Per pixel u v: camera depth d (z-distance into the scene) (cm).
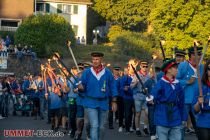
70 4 7725
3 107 2736
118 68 2152
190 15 5888
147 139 1703
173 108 1065
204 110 1009
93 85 1277
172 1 5888
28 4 7319
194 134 1736
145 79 1761
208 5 5909
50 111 1914
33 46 5841
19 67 5469
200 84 998
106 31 8550
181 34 5897
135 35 6500
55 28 5938
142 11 7656
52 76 1905
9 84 2903
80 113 1593
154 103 1080
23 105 2958
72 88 1681
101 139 1312
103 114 1296
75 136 1627
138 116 1789
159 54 6041
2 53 3950
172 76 1079
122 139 1694
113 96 1302
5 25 7288
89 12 8150
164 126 1062
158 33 6128
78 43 6881
